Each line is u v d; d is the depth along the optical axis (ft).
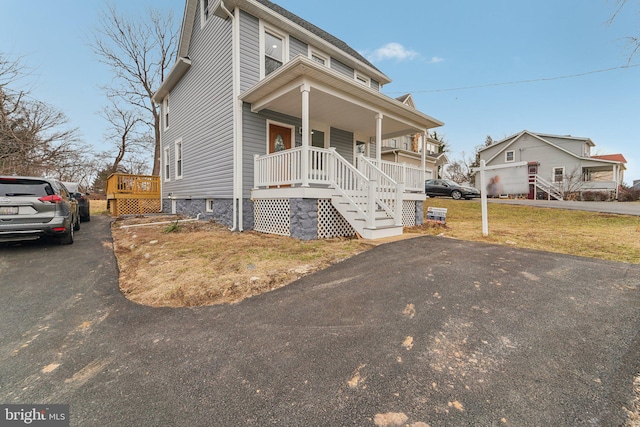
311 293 9.93
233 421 4.63
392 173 26.20
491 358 6.14
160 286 10.88
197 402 5.08
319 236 20.62
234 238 20.07
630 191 62.13
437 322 7.72
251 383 5.53
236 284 10.71
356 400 4.99
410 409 4.75
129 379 5.78
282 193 21.09
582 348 6.48
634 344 6.61
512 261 13.16
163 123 43.32
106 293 10.79
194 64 32.50
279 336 7.24
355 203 20.07
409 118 28.84
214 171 27.94
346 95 22.45
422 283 10.50
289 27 27.04
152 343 7.14
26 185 17.12
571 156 71.26
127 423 4.64
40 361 6.52
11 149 35.86
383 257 14.06
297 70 18.61
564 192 62.59
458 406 4.80
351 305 8.89
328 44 30.25
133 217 34.06
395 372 5.72
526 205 41.83
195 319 8.35
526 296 9.31
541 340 6.82
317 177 20.63
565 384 5.32
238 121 24.00
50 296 10.51
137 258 15.34
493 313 8.18
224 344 6.96
